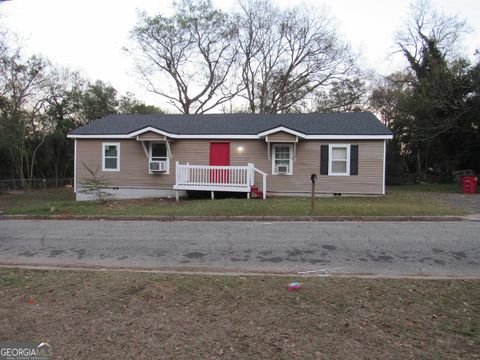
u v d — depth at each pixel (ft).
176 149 51.75
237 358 8.50
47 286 13.75
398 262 17.63
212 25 101.91
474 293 12.81
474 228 26.73
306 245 21.53
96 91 95.61
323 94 107.24
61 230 27.76
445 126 65.46
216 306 11.66
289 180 49.29
